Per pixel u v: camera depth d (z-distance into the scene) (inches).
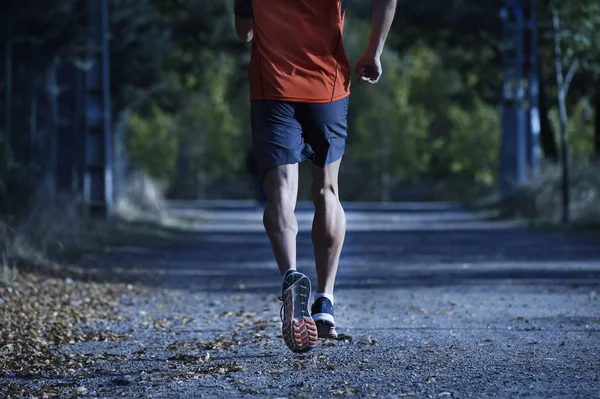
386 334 392.5
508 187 1827.0
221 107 3929.6
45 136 1112.2
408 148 3905.0
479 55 2253.9
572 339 373.1
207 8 1708.9
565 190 1450.5
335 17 266.8
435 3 2018.9
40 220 796.6
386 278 692.7
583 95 1881.2
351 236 1298.0
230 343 366.9
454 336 384.8
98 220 1128.8
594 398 255.8
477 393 263.1
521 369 301.0
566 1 1338.6
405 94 3944.4
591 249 966.4
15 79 1021.2
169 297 568.4
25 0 904.9
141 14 1498.5
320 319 270.7
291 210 262.5
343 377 288.5
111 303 528.1
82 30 971.3
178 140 3932.1
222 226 1594.5
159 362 325.4
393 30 2095.2
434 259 880.9
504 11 1798.7
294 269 256.4
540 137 2022.6
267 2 267.4
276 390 270.8
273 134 264.1
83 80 1332.4
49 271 645.3
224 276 718.5
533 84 1793.8
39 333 398.3
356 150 3954.2
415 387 271.7
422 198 3932.1
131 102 1593.3
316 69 265.7
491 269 757.3
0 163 759.1
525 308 496.1
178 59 1690.5
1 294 497.4
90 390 277.6
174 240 1173.7
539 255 901.8
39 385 287.6
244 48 1769.2
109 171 1184.8
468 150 3823.8
